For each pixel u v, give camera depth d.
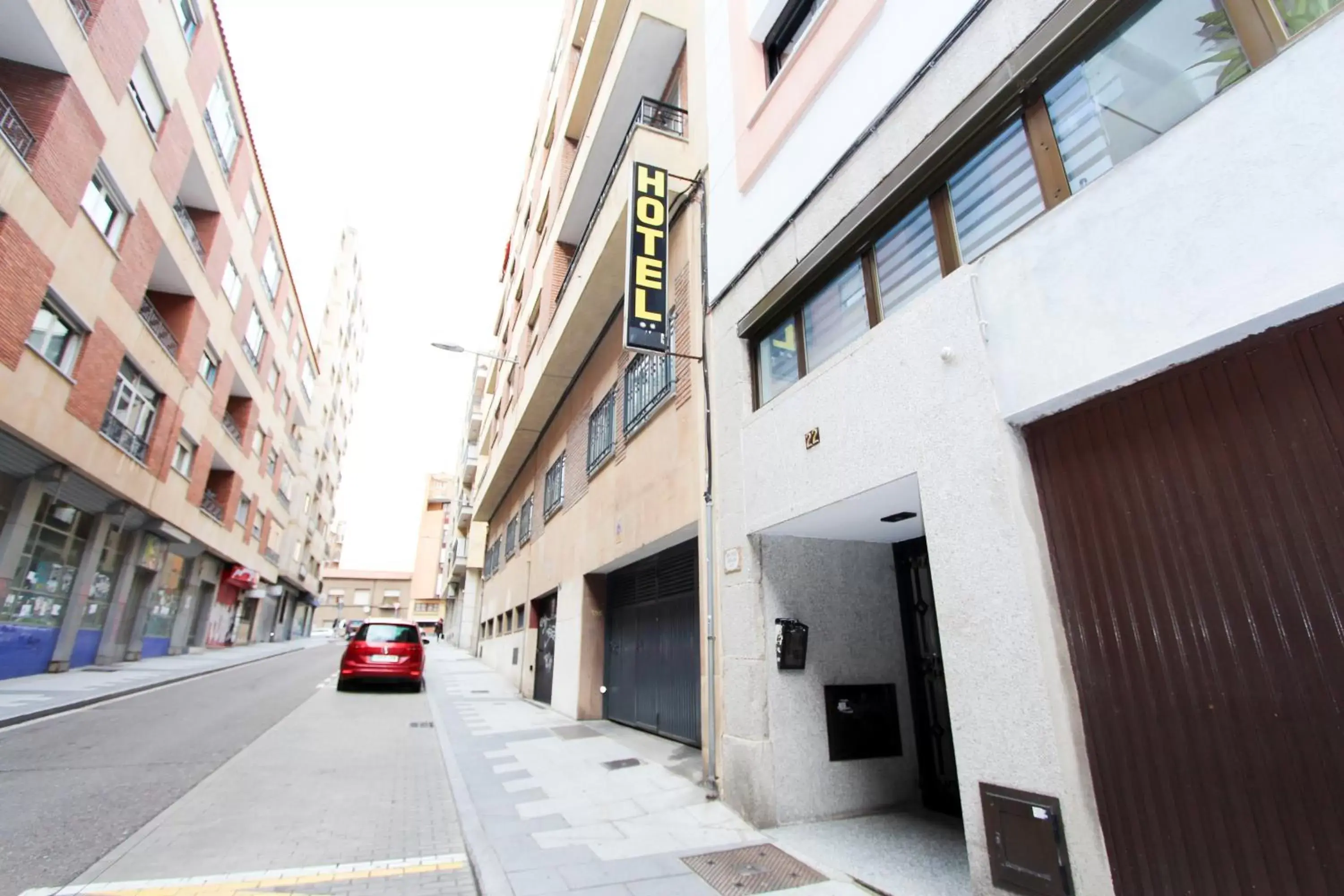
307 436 43.88
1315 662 2.03
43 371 11.52
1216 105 2.40
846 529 4.89
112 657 16.61
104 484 14.28
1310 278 2.04
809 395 4.57
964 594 3.14
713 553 5.70
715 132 7.00
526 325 17.19
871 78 4.57
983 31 3.67
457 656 31.62
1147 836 2.41
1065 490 2.87
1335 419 2.05
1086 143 3.07
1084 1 3.04
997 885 2.82
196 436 20.38
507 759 6.96
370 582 83.81
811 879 3.63
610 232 8.23
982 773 2.96
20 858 3.88
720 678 5.38
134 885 3.54
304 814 4.98
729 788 4.94
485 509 25.38
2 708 8.95
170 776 6.00
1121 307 2.62
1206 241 2.36
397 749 7.73
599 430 10.49
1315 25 2.16
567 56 14.78
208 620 25.64
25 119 10.86
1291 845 2.03
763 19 6.32
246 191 22.86
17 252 10.45
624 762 6.73
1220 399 2.37
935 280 3.84
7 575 11.77
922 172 3.92
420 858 4.13
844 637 5.11
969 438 3.22
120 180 13.59
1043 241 3.00
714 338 6.26
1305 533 2.09
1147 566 2.52
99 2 12.06
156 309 18.56
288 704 11.49
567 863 3.87
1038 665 2.77
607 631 10.48
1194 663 2.34
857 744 4.93
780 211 5.50
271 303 28.67
